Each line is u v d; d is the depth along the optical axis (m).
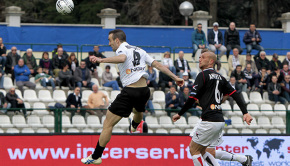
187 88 46.34
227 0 98.50
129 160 35.25
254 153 36.28
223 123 25.20
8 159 34.16
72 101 44.75
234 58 58.69
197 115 38.81
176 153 35.69
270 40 68.81
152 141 35.50
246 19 100.50
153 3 88.75
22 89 50.31
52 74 53.38
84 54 64.19
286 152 36.56
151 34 66.12
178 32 66.62
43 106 47.97
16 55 52.88
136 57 22.44
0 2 90.88
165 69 22.67
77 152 34.84
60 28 64.50
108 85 53.38
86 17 91.12
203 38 60.28
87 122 37.41
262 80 55.62
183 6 66.69
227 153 27.33
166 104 45.84
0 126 36.44
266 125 39.94
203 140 25.34
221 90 25.25
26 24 63.47
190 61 62.44
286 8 97.06
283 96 53.94
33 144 34.47
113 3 94.19
